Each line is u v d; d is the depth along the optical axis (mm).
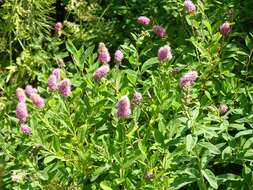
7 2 1509
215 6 1400
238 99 1075
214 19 1348
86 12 1514
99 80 1051
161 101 1017
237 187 951
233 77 1113
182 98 920
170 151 1059
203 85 1129
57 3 1804
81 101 1074
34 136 981
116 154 926
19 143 1033
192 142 880
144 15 1541
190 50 1220
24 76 1510
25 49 1492
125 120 1027
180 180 905
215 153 893
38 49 1495
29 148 1010
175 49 1271
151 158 926
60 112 1036
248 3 1433
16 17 1495
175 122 949
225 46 1193
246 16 1415
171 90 1059
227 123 975
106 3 1667
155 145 950
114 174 955
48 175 956
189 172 905
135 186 937
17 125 1064
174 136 1007
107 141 967
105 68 1044
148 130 993
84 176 970
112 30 1561
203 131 903
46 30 1556
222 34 1173
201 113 1003
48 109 1026
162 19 1485
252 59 1235
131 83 1106
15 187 947
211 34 1192
